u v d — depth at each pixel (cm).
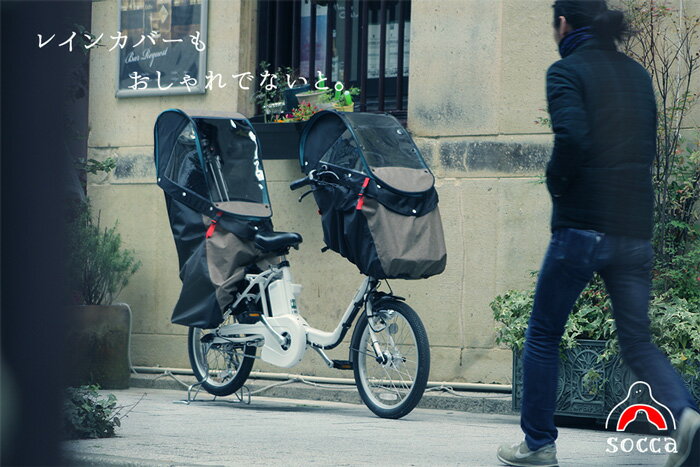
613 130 568
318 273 1330
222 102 1429
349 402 1232
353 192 995
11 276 140
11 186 139
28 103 143
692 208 1046
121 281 1452
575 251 570
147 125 1473
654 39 1090
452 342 1235
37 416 142
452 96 1260
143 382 1388
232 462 605
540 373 600
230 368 1159
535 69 1211
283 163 1361
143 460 580
